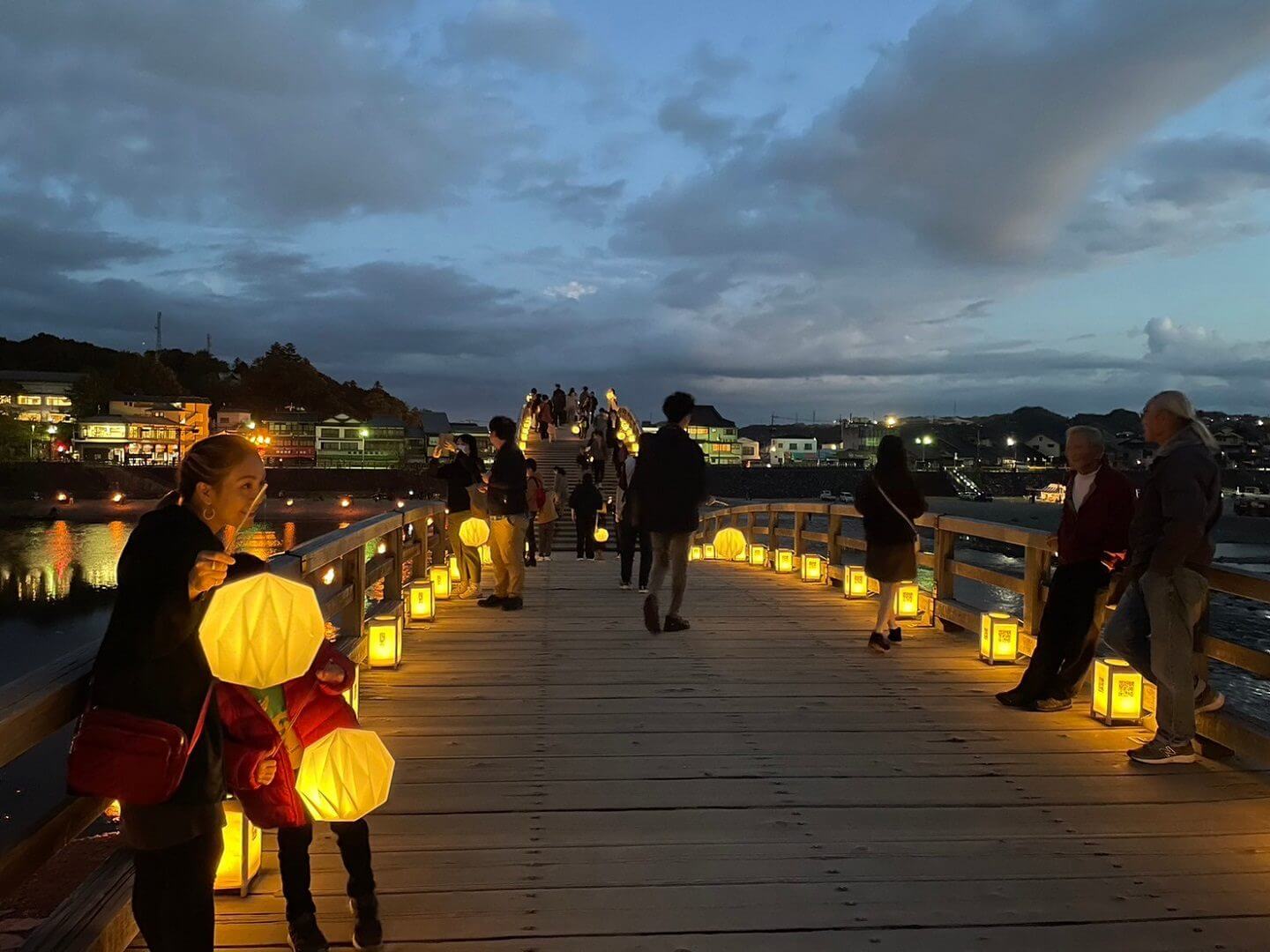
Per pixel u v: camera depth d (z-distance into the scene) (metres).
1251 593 4.21
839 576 11.13
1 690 2.11
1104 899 3.15
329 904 3.05
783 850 3.53
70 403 97.19
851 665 6.77
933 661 6.91
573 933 2.87
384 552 8.47
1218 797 4.14
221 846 2.24
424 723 5.23
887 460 7.03
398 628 6.60
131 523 61.59
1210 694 4.65
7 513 65.88
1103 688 5.27
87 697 2.38
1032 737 5.02
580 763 4.55
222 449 2.19
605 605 9.59
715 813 3.91
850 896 3.15
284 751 2.56
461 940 2.83
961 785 4.28
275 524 63.38
